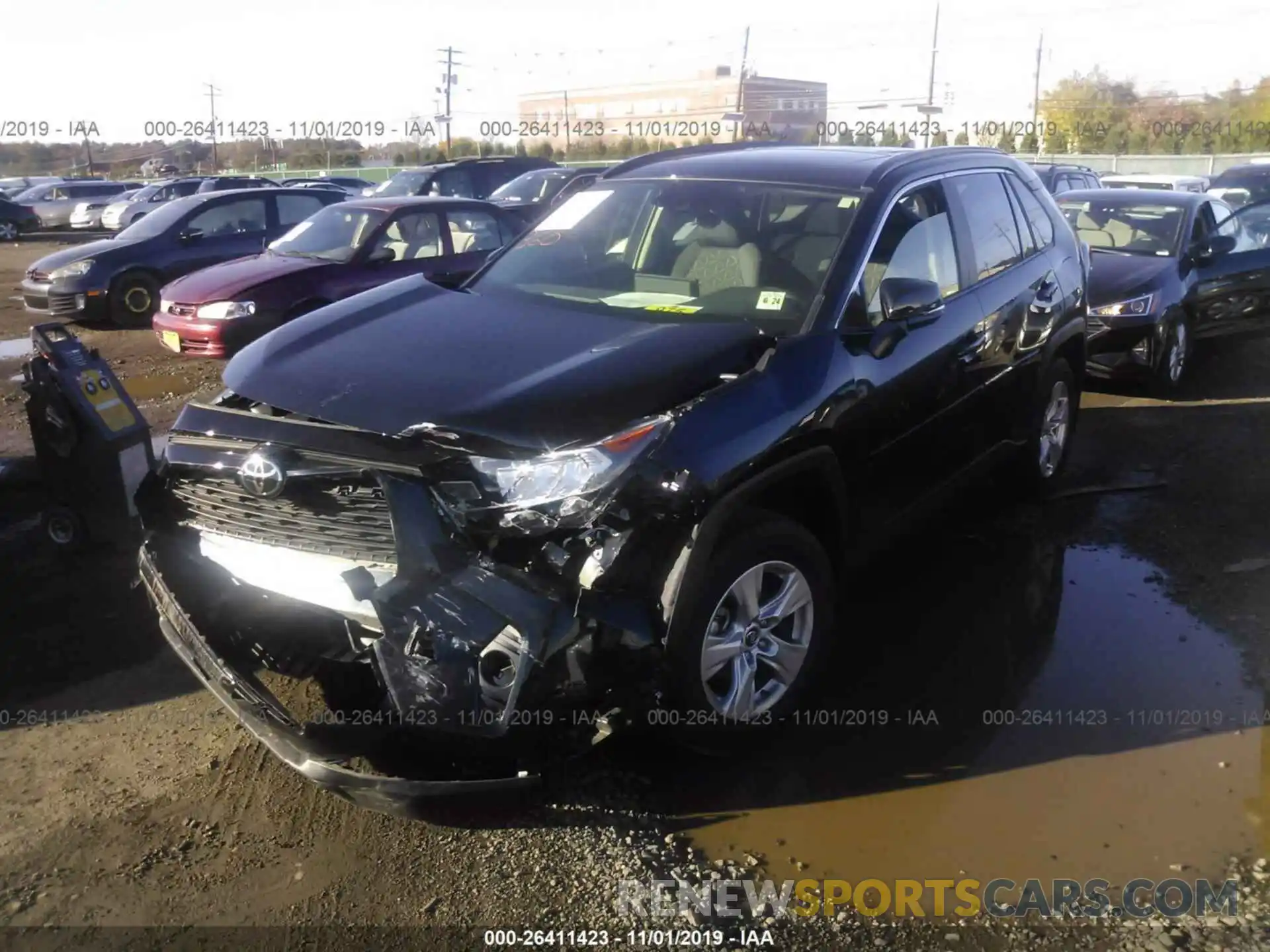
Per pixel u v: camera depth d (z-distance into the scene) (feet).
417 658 9.18
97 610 14.80
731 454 10.21
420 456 9.55
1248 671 13.39
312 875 9.75
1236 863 9.98
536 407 9.83
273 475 9.89
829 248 12.98
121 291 39.63
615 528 9.48
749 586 10.84
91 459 15.87
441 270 32.63
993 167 17.31
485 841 10.20
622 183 15.48
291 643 10.33
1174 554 17.01
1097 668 13.52
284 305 30.12
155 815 10.53
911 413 13.32
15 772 11.16
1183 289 27.66
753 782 11.18
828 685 13.11
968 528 18.16
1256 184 57.41
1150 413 25.63
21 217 94.32
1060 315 17.97
